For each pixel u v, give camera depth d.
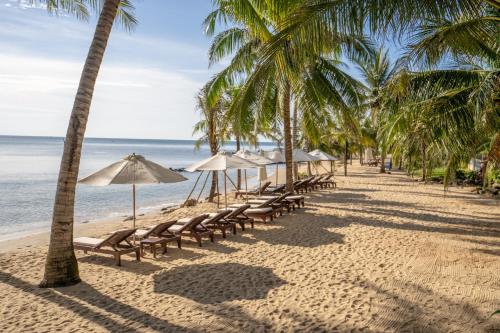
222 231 9.16
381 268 6.48
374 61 13.70
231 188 27.45
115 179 6.93
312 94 12.66
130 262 7.31
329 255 7.39
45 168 40.06
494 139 8.03
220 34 13.52
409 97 8.59
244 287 5.77
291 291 5.54
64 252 6.04
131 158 7.53
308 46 5.24
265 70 5.70
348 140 29.78
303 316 4.69
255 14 9.32
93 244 7.43
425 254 7.28
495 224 10.13
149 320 4.70
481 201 14.57
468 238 8.56
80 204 19.72
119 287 5.91
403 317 4.57
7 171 36.22
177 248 8.27
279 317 4.68
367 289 5.52
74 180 6.08
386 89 7.43
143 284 6.03
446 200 14.98
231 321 4.61
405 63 6.53
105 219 15.12
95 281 6.22
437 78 8.52
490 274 6.05
